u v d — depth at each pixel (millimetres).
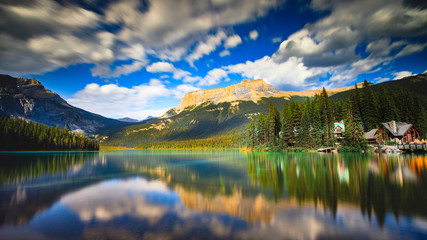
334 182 21469
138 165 50281
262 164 41688
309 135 76438
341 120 87062
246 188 20766
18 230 11773
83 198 18781
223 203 15922
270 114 105562
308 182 22000
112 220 12992
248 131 124375
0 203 17500
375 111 78938
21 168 44906
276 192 18500
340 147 67812
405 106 79250
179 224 12023
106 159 76250
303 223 11547
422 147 54250
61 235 10992
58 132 170750
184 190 21031
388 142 65000
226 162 51219
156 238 10219
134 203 16812
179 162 57219
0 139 131500
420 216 12031
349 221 11609
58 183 26844
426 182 20453
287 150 85750
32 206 16547
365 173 25922
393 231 10266
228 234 10422
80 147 189875
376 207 13688
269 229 10883
